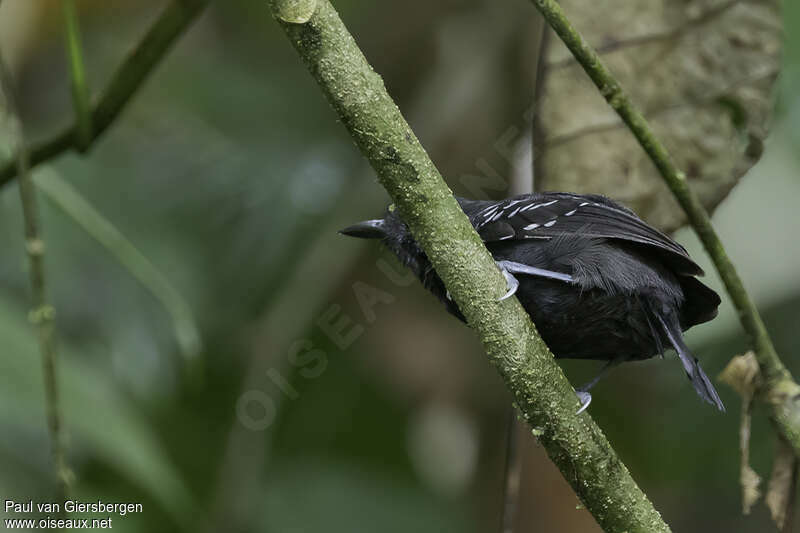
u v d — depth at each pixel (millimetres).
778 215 12414
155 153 12383
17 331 7090
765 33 7973
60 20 12734
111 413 7273
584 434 5777
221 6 13625
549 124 7898
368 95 5230
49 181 7309
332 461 12078
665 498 12031
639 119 6281
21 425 9727
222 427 11609
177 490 7320
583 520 11195
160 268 11594
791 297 11797
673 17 8016
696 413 11570
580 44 6125
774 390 6801
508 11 11758
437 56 12273
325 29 5102
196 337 7363
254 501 10953
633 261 7188
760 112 8016
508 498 7543
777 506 6887
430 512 11930
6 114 5812
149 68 7363
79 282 11508
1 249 11188
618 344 7633
